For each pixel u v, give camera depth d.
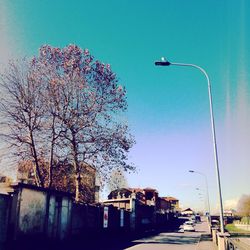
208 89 18.42
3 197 15.56
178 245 25.39
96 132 29.44
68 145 28.52
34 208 17.77
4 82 26.33
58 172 30.47
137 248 21.98
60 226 20.59
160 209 94.94
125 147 30.11
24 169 28.47
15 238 15.77
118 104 30.61
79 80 29.12
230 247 13.65
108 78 30.58
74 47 29.88
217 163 17.00
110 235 31.48
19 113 26.31
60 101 28.27
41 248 18.16
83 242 23.83
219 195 16.42
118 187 63.50
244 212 108.75
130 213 40.84
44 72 28.56
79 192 28.77
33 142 26.22
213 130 17.61
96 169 29.73
